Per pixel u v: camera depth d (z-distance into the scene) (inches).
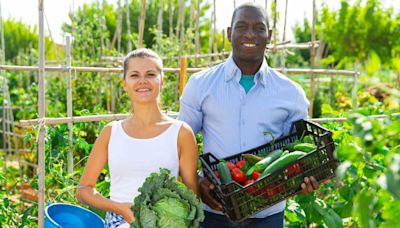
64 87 380.5
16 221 193.9
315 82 472.1
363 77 64.3
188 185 122.5
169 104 321.1
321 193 201.9
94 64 381.1
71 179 182.7
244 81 139.7
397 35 957.8
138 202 112.9
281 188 119.4
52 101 409.4
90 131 274.4
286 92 140.5
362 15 976.9
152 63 121.4
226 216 126.0
